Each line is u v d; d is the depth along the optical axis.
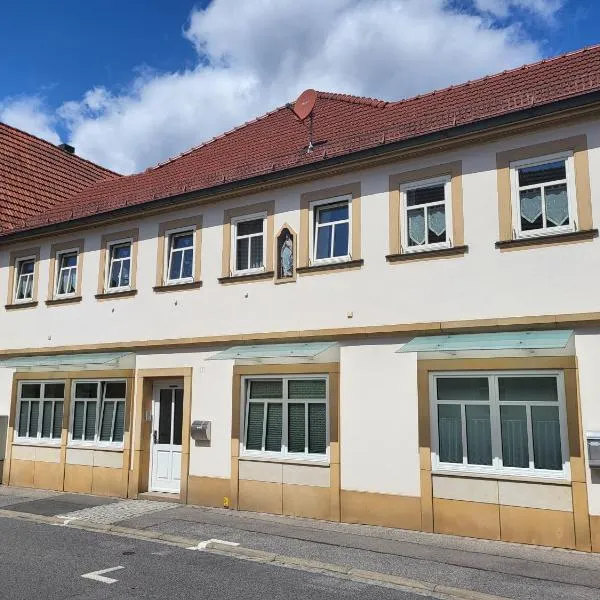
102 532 10.10
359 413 10.67
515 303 9.55
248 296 12.34
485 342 9.36
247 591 7.00
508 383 9.45
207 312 12.85
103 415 14.10
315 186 11.86
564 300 9.19
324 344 11.13
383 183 11.09
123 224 14.58
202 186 13.03
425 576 7.46
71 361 14.19
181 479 12.48
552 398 9.10
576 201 9.31
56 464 14.50
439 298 10.22
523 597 6.76
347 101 15.77
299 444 11.25
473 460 9.56
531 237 9.59
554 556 8.31
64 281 15.64
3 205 18.11
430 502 9.73
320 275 11.50
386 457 10.28
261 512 11.38
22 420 15.48
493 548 8.73
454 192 10.33
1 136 20.34
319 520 10.68
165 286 13.52
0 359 16.27
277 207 12.29
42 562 8.19
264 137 16.17
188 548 8.97
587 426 8.76
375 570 7.71
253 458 11.64
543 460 9.03
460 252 10.12
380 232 10.98
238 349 11.96
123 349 13.98
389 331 10.52
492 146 10.12
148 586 7.16
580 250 9.17
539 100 9.80
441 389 10.00
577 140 9.41
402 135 10.90
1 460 15.43
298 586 7.19
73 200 19.34
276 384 11.74
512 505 9.10
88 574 7.62
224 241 12.88
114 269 14.76
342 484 10.62
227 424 12.12
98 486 13.70
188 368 12.90
